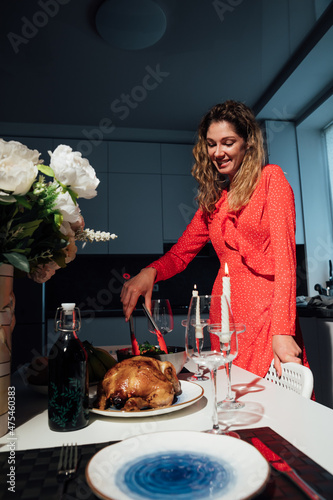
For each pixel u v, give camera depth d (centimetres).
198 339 66
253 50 286
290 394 78
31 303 293
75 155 73
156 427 62
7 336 62
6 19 247
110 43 269
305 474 44
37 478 45
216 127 127
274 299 109
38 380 84
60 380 62
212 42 275
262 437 55
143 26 251
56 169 71
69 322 65
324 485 41
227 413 67
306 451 51
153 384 67
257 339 119
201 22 255
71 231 76
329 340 215
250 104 367
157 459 45
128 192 400
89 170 75
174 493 38
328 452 50
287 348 101
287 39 274
